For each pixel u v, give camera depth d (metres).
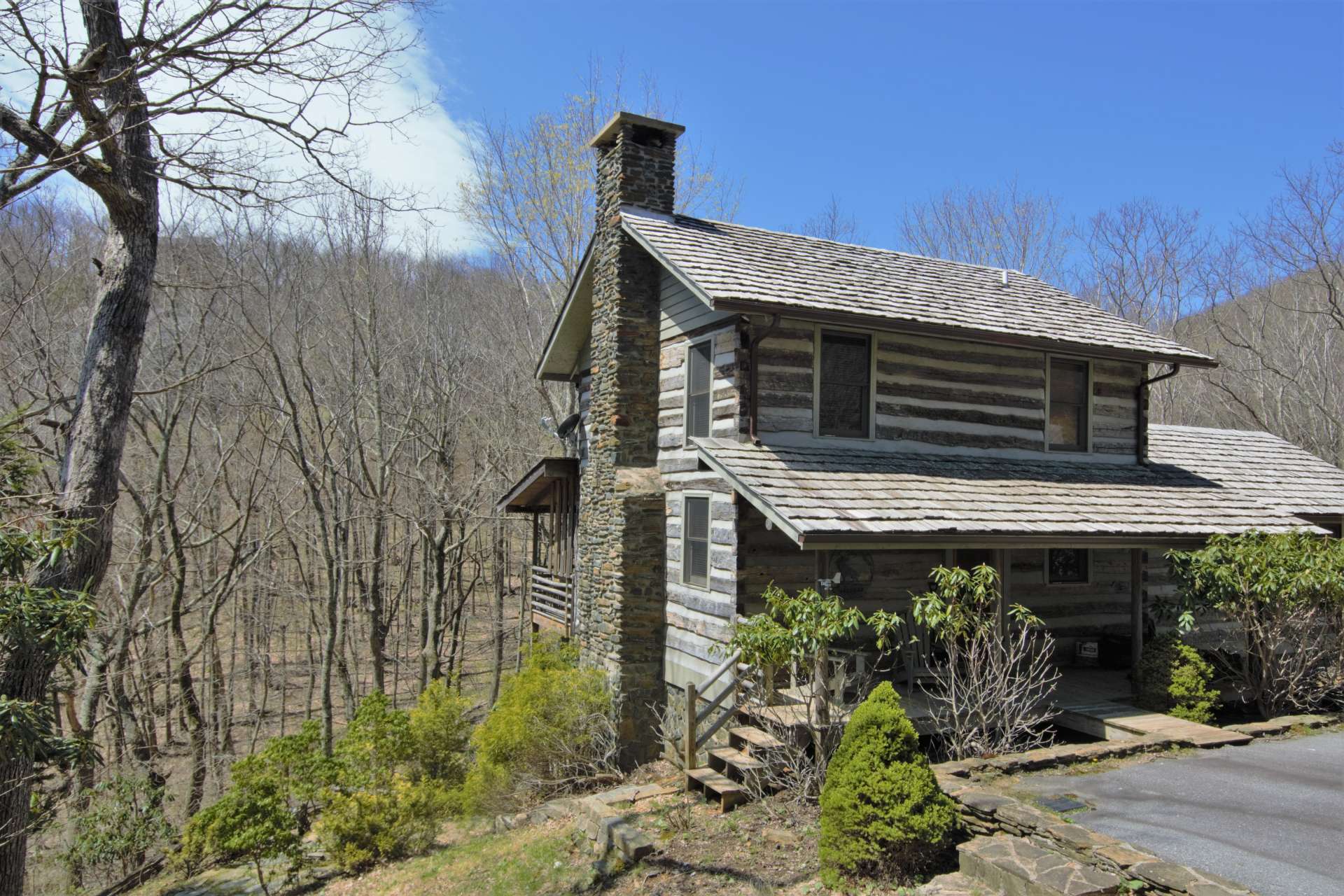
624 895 7.20
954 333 11.60
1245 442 17.02
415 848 11.00
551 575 17.28
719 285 10.41
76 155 7.54
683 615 12.14
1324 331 25.91
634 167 13.52
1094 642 12.77
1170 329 31.31
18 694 7.61
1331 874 5.54
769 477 9.95
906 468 11.20
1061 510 10.87
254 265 19.56
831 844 6.58
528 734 11.61
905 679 11.53
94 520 7.89
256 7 8.55
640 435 13.28
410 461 24.81
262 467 24.22
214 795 17.25
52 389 17.89
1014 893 5.70
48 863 13.79
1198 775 7.76
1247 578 10.09
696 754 9.88
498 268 28.41
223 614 28.38
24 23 7.48
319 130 9.46
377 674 20.02
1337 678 10.20
